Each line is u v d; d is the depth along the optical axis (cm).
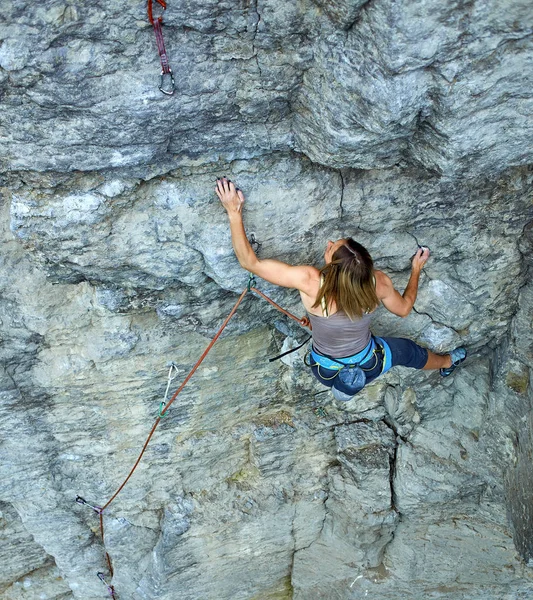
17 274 744
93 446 912
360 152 609
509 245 720
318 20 525
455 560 988
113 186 634
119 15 515
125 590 1096
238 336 833
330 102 569
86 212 644
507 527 923
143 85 557
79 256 678
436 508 929
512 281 751
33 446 898
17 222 650
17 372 821
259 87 579
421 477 901
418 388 863
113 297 742
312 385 905
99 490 954
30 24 509
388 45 495
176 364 838
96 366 821
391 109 541
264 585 1098
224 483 984
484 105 543
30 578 1141
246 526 989
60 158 604
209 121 599
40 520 990
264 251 696
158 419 802
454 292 763
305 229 689
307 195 666
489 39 493
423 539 981
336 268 588
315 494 985
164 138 601
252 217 669
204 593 1071
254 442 942
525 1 467
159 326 802
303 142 628
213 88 572
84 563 1060
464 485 892
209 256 680
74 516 998
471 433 886
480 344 825
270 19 530
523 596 991
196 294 742
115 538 1015
